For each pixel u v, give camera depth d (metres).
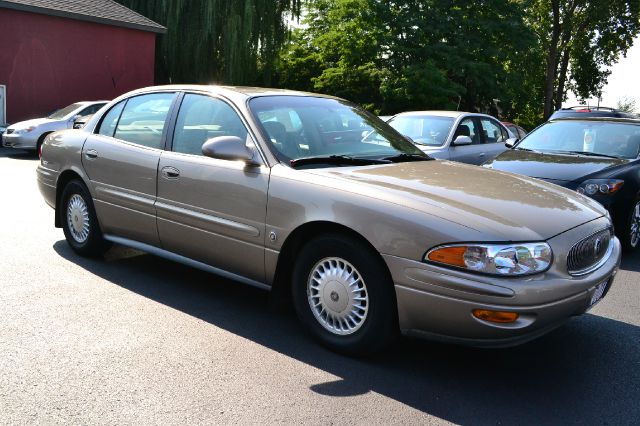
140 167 4.73
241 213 4.03
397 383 3.34
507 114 38.50
